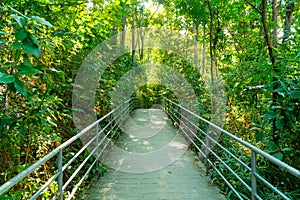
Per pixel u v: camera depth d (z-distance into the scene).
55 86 3.96
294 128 2.95
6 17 2.17
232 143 4.50
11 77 1.29
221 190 3.38
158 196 3.20
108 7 2.81
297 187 2.95
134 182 3.68
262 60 3.56
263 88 3.09
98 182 3.68
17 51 1.60
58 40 3.10
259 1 4.20
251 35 5.38
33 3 2.45
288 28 3.88
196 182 3.68
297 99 2.91
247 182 3.24
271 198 2.87
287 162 3.01
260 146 3.66
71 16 2.91
